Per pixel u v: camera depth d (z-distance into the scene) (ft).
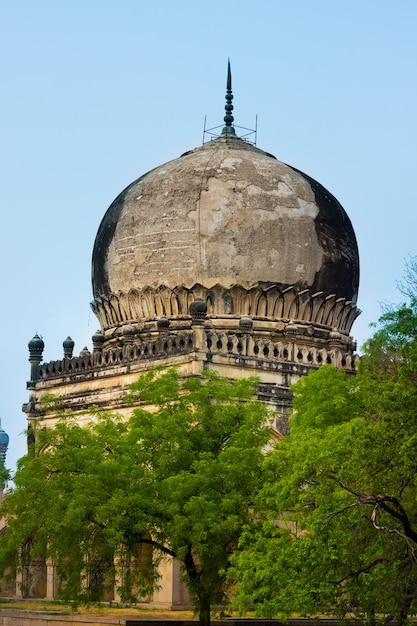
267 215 236.63
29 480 177.37
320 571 140.87
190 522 170.40
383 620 143.74
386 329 175.73
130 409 223.71
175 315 234.79
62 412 229.25
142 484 175.32
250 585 149.48
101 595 180.55
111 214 249.34
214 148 252.62
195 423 185.37
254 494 174.19
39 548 176.24
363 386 165.68
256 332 233.35
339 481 138.31
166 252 236.22
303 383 195.93
